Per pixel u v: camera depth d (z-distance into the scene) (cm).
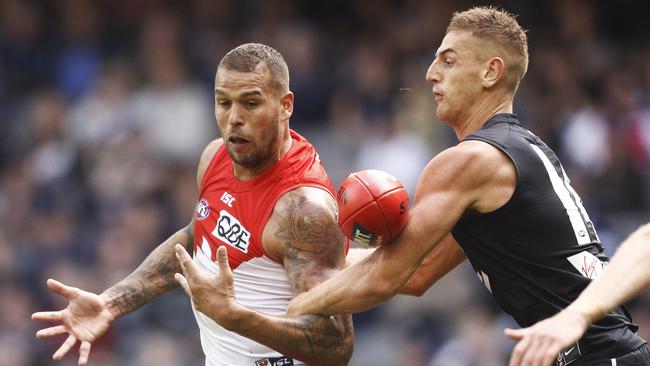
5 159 4900
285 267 1892
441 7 5153
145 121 4759
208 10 5262
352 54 5047
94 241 4381
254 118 1872
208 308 1675
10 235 4516
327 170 4591
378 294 1702
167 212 4381
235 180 1967
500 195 1700
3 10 5316
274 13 5272
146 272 2091
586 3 5138
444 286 3994
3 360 4016
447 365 3797
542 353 1291
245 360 1959
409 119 4597
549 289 1733
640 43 5078
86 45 5244
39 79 5200
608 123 4500
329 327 1789
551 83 4744
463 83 1803
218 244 1962
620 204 4250
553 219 1728
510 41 1803
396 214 1697
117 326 3981
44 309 4188
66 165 4703
